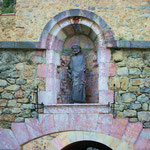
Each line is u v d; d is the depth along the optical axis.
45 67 6.98
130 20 7.10
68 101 7.40
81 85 7.06
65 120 6.75
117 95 6.86
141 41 6.92
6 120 6.83
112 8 7.13
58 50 7.34
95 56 7.45
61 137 6.72
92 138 6.68
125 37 7.03
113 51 7.01
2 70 7.00
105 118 6.74
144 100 6.85
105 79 6.92
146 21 7.11
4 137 6.73
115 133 6.68
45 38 6.99
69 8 7.13
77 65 7.15
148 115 6.79
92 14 7.04
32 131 6.73
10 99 6.90
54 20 7.05
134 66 6.96
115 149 6.63
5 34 7.12
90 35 7.47
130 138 6.66
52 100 6.90
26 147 6.75
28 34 7.09
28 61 7.02
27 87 6.93
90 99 7.39
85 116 6.75
